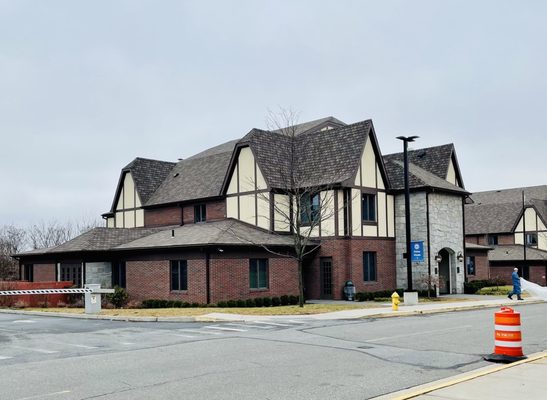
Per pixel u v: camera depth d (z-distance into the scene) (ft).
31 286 107.24
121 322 72.38
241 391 32.17
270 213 109.50
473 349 47.24
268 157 114.11
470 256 152.15
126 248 107.76
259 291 101.24
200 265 96.89
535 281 179.42
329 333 58.23
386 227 117.91
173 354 45.29
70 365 40.91
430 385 33.04
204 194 124.06
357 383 34.17
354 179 109.40
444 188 121.29
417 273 118.32
